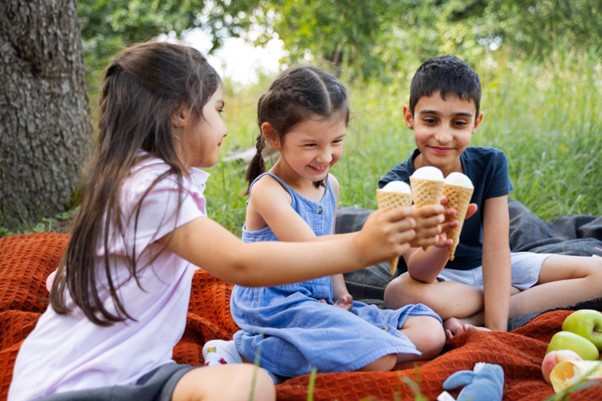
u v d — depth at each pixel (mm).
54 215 4867
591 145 5727
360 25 11234
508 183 3145
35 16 4703
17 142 4730
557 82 7125
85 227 2102
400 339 2451
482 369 2277
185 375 2021
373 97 9297
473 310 3023
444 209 2209
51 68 4824
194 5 12695
